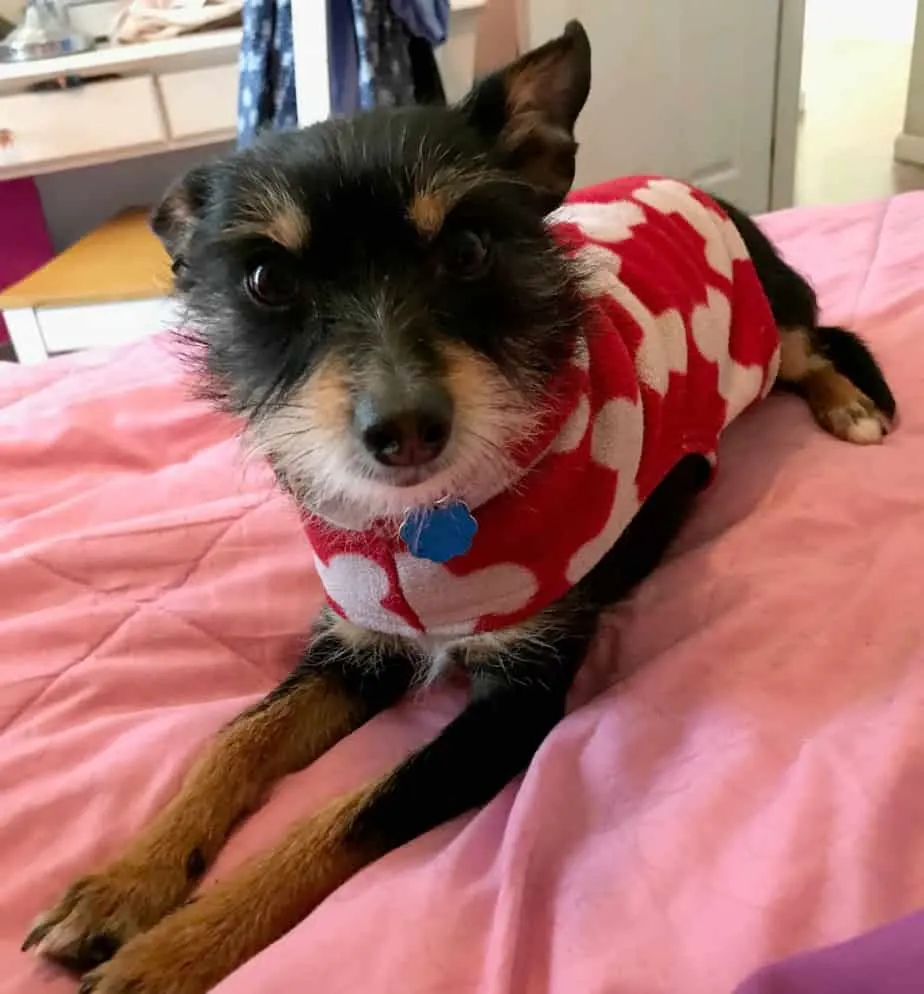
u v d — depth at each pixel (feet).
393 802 1.08
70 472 1.71
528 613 1.19
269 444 1.11
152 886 1.03
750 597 1.23
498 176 1.11
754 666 1.13
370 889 0.96
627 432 1.21
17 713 1.24
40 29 2.96
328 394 1.00
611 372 1.21
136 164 3.49
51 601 1.40
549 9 3.14
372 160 1.03
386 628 1.22
